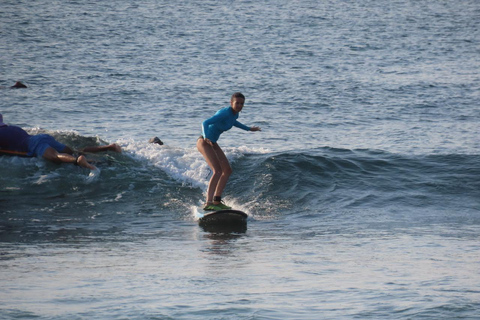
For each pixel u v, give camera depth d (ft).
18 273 86.79
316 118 303.89
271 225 130.82
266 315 65.36
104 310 66.85
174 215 138.41
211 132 132.57
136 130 268.21
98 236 118.83
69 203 142.51
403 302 69.97
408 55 544.62
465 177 162.81
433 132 274.16
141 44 571.28
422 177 163.02
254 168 163.12
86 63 464.24
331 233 122.21
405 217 138.00
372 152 179.22
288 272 88.02
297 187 155.02
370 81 413.80
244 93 366.43
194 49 549.95
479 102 348.59
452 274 85.87
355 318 64.34
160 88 375.25
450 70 467.52
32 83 381.40
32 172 152.76
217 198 134.31
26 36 595.06
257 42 602.44
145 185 152.35
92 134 258.98
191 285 79.46
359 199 149.89
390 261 95.91
